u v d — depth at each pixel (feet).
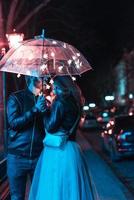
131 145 70.33
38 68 22.90
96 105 303.48
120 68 279.49
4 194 30.71
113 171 60.59
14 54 24.02
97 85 291.58
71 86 21.06
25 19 80.69
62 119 20.65
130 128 71.56
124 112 204.54
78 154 20.90
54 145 20.66
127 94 244.01
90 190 20.97
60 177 20.56
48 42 24.11
